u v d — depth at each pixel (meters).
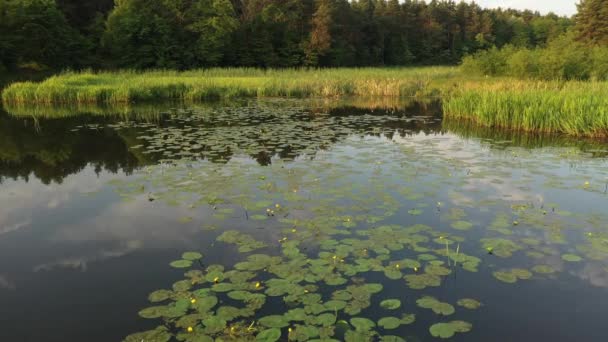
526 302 3.59
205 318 3.29
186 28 43.62
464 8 68.00
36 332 3.23
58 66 32.78
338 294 3.61
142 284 3.89
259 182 6.83
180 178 7.09
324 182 6.80
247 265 4.11
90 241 4.82
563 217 5.39
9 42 29.52
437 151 9.17
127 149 9.49
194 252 4.43
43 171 7.81
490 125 12.94
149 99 21.14
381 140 10.44
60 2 39.34
